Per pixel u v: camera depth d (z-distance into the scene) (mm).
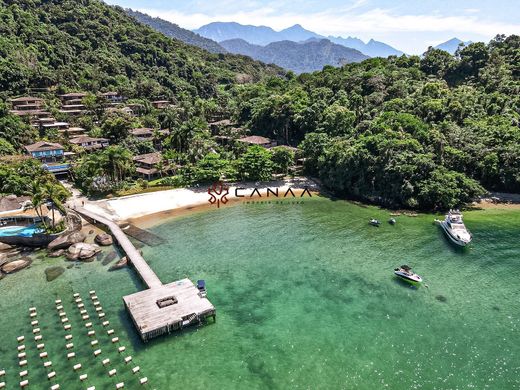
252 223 82688
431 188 87000
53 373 40000
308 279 58844
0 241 69625
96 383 39125
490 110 114438
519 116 108250
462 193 88875
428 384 38594
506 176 93938
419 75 151125
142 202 94438
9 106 139625
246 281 58500
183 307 48812
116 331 46938
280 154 113125
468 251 67188
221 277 59719
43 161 110875
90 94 167125
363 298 53469
